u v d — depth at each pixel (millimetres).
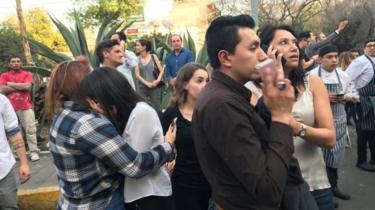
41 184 6547
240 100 1817
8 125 3666
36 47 8656
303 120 2539
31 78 8234
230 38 1838
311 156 2664
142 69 8133
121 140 2414
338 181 6230
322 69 5246
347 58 9242
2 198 3566
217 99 1788
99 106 2510
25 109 8055
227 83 1863
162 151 2566
